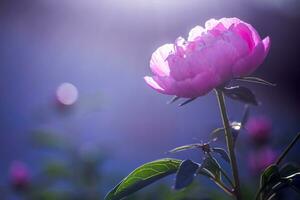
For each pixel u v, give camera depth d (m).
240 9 15.30
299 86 15.93
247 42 2.52
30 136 7.25
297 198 4.96
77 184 6.99
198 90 2.44
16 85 15.75
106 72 16.41
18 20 17.75
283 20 15.70
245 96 2.46
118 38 16.83
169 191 5.66
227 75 2.44
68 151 7.13
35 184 7.22
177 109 14.06
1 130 13.16
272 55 16.00
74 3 17.41
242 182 5.79
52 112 8.03
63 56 17.11
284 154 2.56
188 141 13.19
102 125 13.22
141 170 2.62
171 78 2.48
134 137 13.06
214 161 2.52
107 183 7.04
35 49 17.33
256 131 6.08
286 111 15.63
